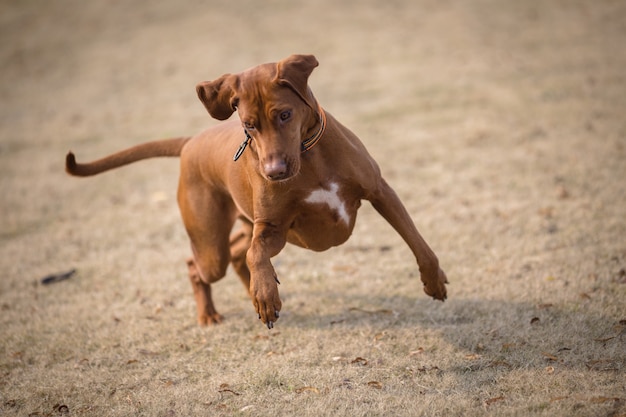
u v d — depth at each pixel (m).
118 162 7.80
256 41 23.94
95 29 28.20
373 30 23.80
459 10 24.95
